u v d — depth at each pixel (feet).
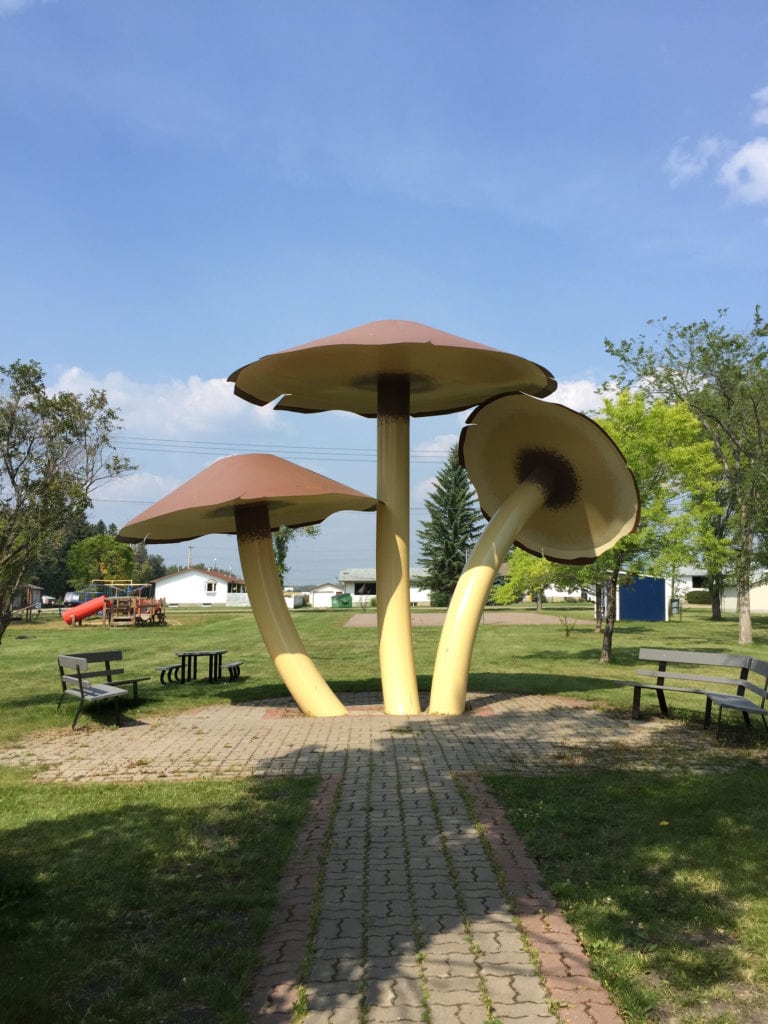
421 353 30.37
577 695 38.91
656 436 56.34
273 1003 10.74
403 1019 10.24
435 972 11.42
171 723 32.81
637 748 26.53
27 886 14.64
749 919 13.07
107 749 27.84
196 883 14.94
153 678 50.29
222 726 31.68
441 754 25.71
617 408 57.11
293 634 34.60
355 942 12.40
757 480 71.77
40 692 44.19
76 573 201.87
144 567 256.52
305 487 31.12
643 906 13.58
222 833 17.81
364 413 42.24
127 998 10.93
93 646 80.12
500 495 38.42
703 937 12.50
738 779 22.04
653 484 57.16
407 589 35.17
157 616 130.52
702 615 153.07
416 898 14.08
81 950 12.25
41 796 21.29
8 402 36.94
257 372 33.35
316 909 13.66
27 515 36.88
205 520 35.63
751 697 39.75
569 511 36.94
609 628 58.49
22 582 38.83
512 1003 10.57
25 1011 10.44
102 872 15.48
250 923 13.15
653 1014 10.36
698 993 10.82
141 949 12.26
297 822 18.58
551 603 224.74
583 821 18.35
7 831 18.16
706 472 57.41
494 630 94.53
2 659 67.97
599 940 12.28
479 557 34.73
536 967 11.55
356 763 24.63
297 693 34.06
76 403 37.60
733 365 78.54
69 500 37.81
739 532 80.79
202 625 114.83
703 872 15.14
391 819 18.79
